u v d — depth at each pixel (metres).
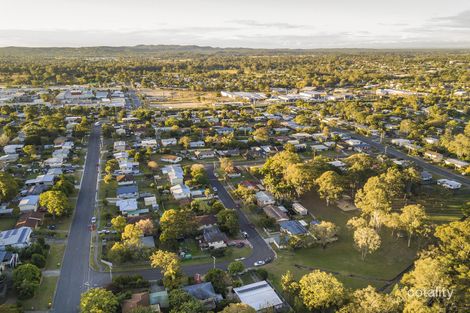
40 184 126.75
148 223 94.94
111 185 130.00
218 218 100.19
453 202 118.06
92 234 97.38
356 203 108.31
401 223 90.81
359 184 120.81
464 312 61.19
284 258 88.31
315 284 67.19
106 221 104.19
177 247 90.44
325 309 65.94
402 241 94.94
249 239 96.69
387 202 96.88
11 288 73.94
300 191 116.94
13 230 92.88
